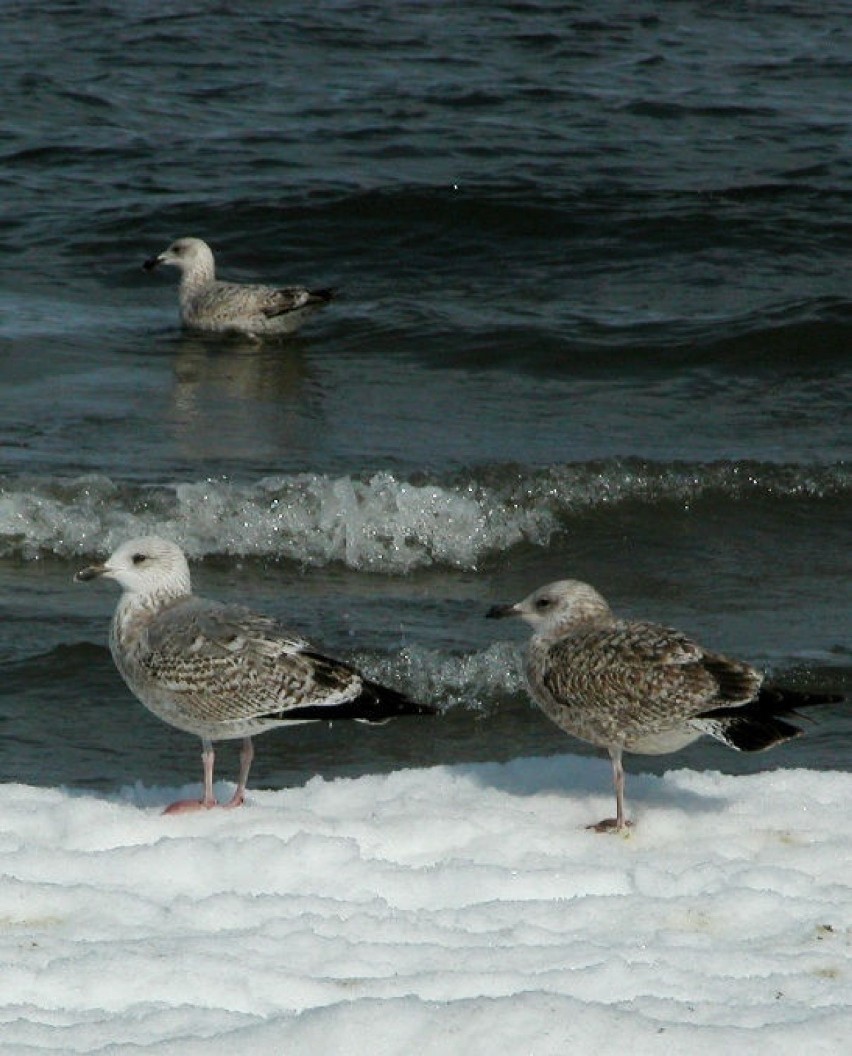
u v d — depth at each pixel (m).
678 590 16.08
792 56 35.19
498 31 36.25
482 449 19.03
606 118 31.11
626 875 8.79
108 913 8.21
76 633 14.55
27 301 24.36
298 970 7.68
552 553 16.91
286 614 15.12
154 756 12.64
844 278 24.75
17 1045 6.89
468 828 9.35
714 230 26.20
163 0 37.59
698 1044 6.95
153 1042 6.94
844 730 12.99
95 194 27.75
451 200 27.05
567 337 22.67
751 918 8.33
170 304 24.78
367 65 33.97
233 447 19.08
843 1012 7.22
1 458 18.34
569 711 9.52
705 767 12.46
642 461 18.19
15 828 9.34
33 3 37.00
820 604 15.66
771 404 20.86
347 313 23.91
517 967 7.75
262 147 29.66
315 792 10.17
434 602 15.67
